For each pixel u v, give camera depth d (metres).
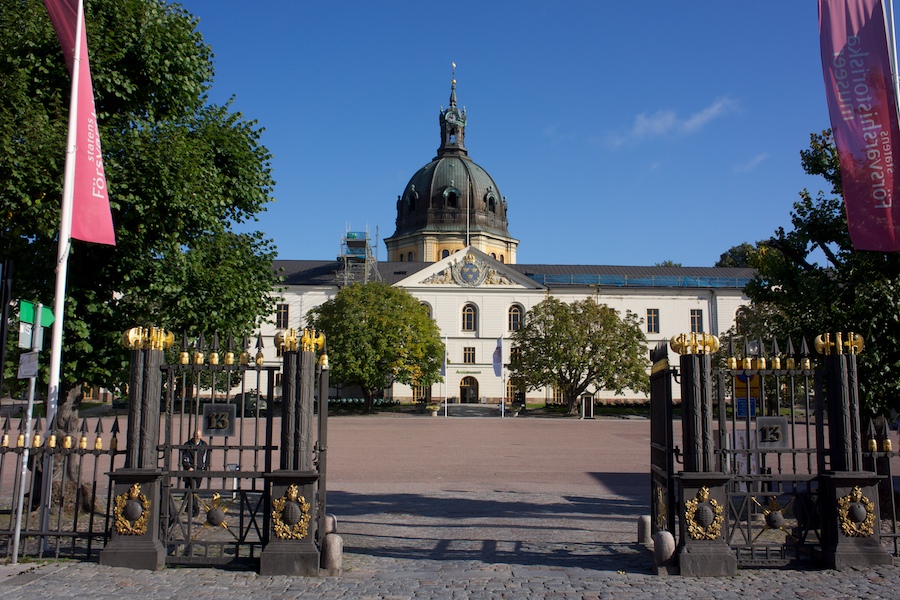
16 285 12.49
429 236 76.06
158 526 9.07
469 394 70.81
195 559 9.00
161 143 12.13
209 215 13.16
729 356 9.50
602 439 34.34
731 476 8.89
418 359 59.09
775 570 8.98
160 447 9.23
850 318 13.14
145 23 12.68
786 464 21.59
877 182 10.43
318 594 7.95
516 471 21.20
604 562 9.60
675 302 72.56
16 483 9.27
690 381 9.06
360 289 59.28
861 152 10.52
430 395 70.12
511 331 71.06
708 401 9.03
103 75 12.37
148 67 12.85
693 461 9.00
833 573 8.76
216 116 14.20
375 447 29.08
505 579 8.63
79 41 10.96
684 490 8.92
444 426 44.91
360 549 10.46
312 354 9.12
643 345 58.50
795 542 9.24
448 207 76.75
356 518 13.20
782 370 9.38
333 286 71.94
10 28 11.84
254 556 9.24
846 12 10.78
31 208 11.23
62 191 11.17
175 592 7.94
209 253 14.10
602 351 56.09
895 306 12.45
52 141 11.29
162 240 12.86
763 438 9.30
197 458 10.91
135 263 12.80
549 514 13.84
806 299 13.90
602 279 74.12
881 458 9.69
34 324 9.77
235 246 14.73
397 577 8.72
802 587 8.21
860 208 10.47
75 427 11.05
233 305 14.26
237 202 14.68
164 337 9.34
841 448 9.12
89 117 11.02
